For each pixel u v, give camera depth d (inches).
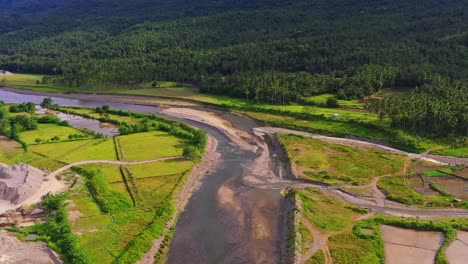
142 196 5128.0
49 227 4347.9
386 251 4025.6
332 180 5689.0
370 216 4680.1
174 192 5226.4
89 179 5561.0
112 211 4768.7
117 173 5816.9
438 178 5689.0
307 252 3983.8
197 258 4062.5
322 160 6387.8
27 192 5009.8
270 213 4909.0
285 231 4446.4
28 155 6427.2
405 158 6387.8
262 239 4377.5
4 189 5004.9
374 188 5433.1
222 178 5895.7
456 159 6318.9
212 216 4847.4
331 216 4672.7
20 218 4539.9
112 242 4170.8
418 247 4089.6
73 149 6737.2
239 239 4379.9
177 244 4288.9
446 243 4089.6
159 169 5944.9
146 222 4544.8
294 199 5012.3
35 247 4015.8
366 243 4116.6
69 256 3880.4
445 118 6963.6
